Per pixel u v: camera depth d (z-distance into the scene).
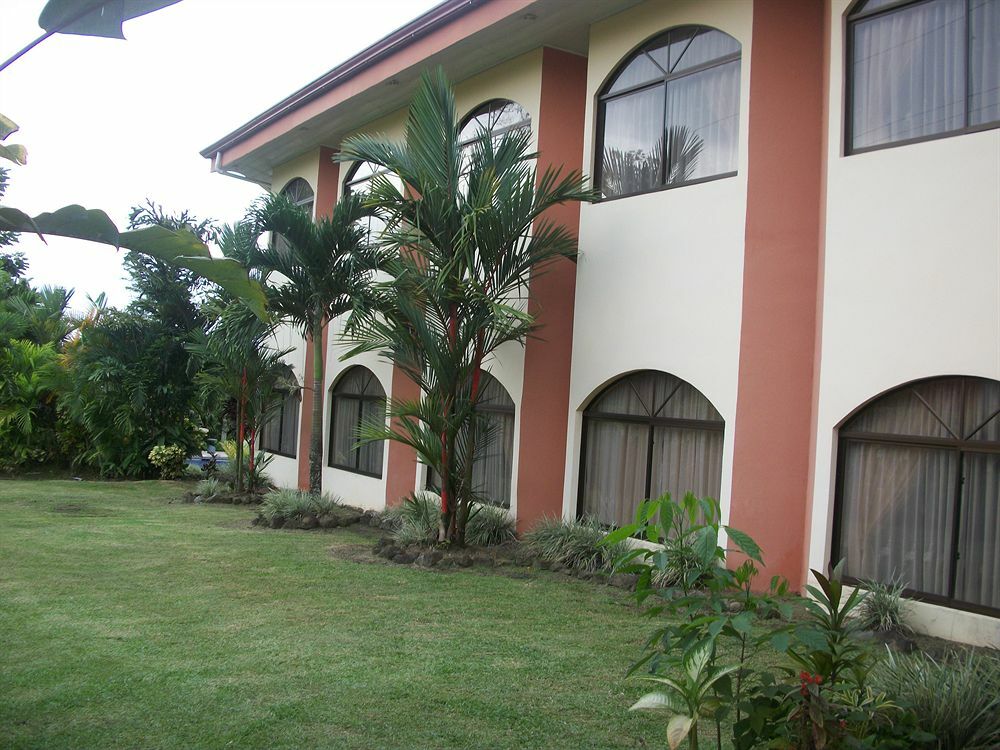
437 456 9.39
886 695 3.97
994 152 6.49
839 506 7.50
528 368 10.48
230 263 2.97
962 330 6.57
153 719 4.46
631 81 9.79
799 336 7.89
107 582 7.75
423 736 4.31
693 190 8.77
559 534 9.15
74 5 3.02
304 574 8.30
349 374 15.17
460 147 10.24
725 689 3.41
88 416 18.12
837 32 7.66
